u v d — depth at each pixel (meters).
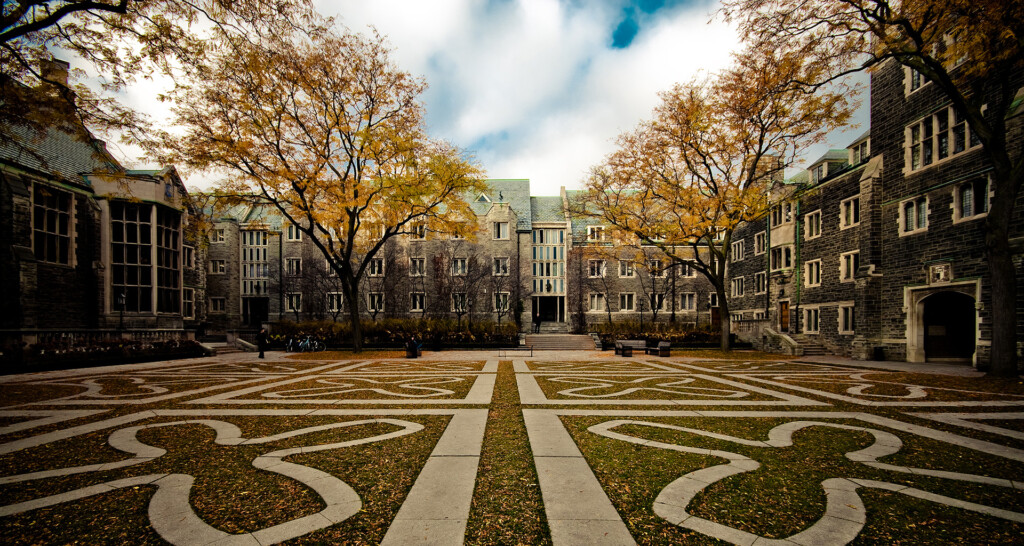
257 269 48.50
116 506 3.89
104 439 6.18
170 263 27.12
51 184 21.80
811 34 12.53
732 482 4.46
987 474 4.75
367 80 20.39
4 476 4.68
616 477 4.57
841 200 23.28
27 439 6.19
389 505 3.89
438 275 38.28
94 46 9.52
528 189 47.25
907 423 7.09
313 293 38.59
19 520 3.60
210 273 45.81
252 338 32.53
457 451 5.46
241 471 4.80
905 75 19.12
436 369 15.83
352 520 3.58
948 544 3.22
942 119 17.59
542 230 44.06
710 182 23.12
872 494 4.18
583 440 5.99
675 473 4.71
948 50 11.77
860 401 9.05
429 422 7.07
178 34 9.55
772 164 23.42
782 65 13.18
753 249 34.00
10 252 19.92
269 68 16.31
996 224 12.02
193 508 3.84
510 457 5.24
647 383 11.70
